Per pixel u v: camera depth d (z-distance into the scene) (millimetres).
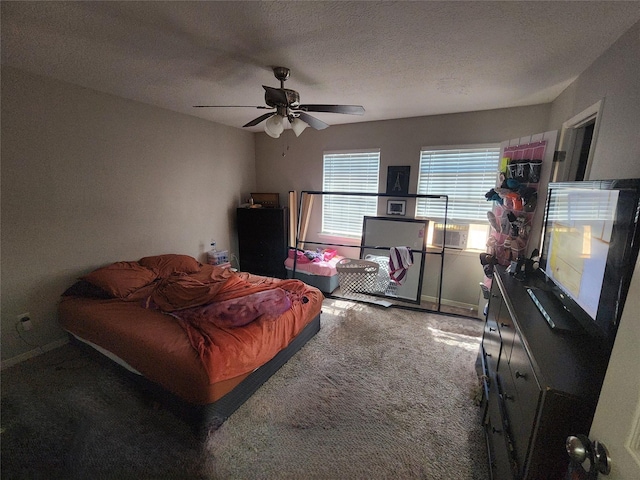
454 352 2529
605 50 1749
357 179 4059
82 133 2617
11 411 1808
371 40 1723
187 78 2387
